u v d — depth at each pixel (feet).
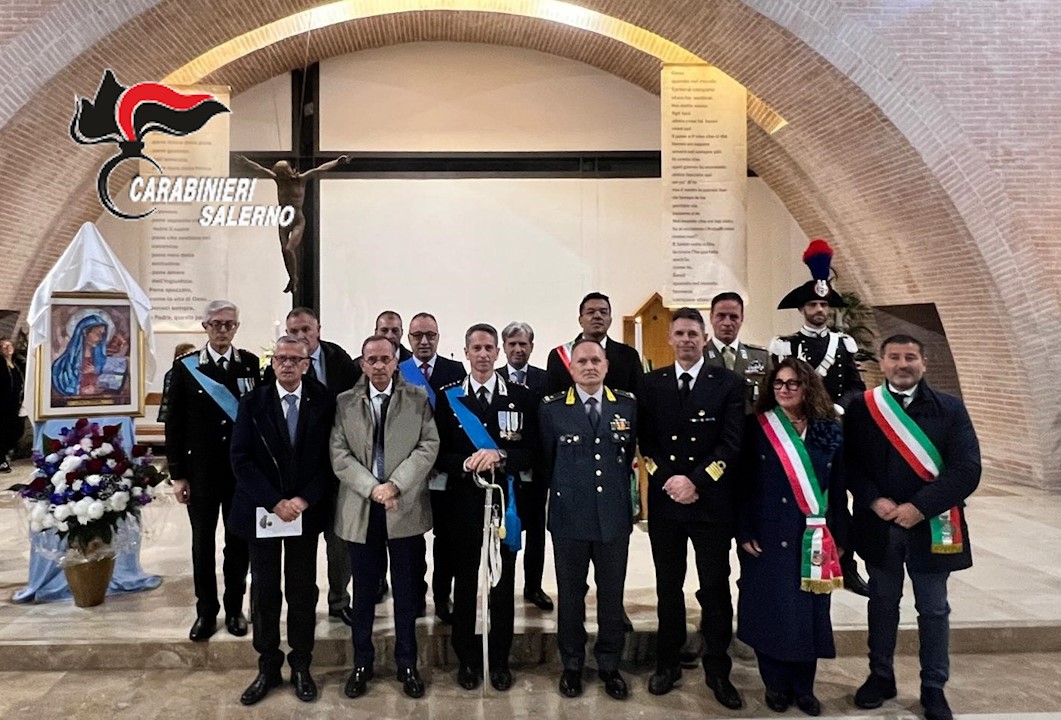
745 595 12.34
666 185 31.24
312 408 12.66
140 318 17.47
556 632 14.44
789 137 32.37
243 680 13.61
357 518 12.51
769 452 12.12
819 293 15.55
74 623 15.01
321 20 34.06
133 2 26.32
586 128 38.29
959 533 11.73
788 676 12.50
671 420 12.66
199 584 14.16
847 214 33.17
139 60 28.66
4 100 25.68
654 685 12.95
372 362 12.56
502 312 38.40
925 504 11.39
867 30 26.58
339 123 37.83
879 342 36.40
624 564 12.75
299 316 14.73
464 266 38.29
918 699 12.80
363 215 38.01
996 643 14.71
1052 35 26.73
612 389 13.43
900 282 32.35
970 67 26.68
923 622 12.03
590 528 12.45
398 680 13.46
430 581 17.84
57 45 25.95
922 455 11.64
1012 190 26.81
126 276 17.57
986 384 29.45
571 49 37.06
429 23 35.83
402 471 12.43
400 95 37.91
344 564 15.16
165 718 12.21
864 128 28.17
